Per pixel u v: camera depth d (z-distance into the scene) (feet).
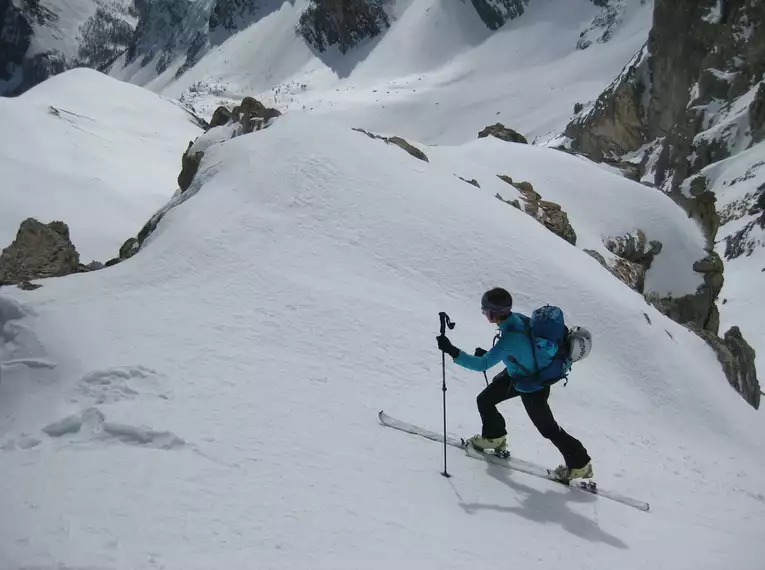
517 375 23.56
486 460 25.43
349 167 46.52
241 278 36.37
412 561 18.90
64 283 35.55
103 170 153.89
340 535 19.49
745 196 201.77
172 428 23.49
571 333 23.63
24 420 25.32
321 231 41.73
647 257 72.02
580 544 21.62
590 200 73.92
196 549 17.87
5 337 30.66
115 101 200.85
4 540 17.25
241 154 47.55
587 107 384.06
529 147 82.53
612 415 35.17
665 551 22.27
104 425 23.25
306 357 30.81
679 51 288.92
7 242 115.65
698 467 31.81
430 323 36.45
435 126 625.00
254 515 19.75
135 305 32.99
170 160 178.70
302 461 22.99
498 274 43.11
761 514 27.76
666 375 40.86
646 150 299.17
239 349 30.22
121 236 128.88
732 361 51.37
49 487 19.90
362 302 36.17
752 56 254.47
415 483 23.08
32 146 148.25
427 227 44.19
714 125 247.70
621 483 27.53
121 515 18.84
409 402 29.17
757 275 163.22
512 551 20.40
